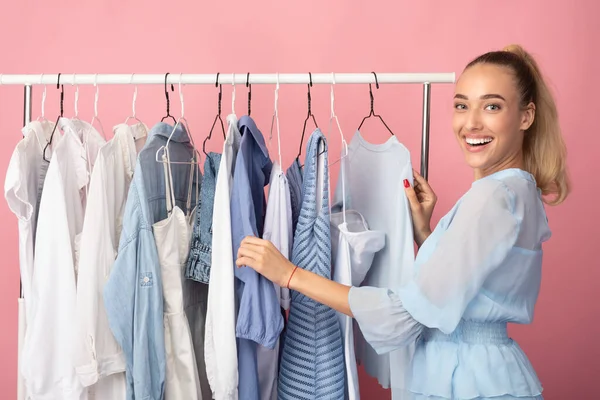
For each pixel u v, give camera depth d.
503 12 2.17
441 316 1.08
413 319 1.13
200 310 1.62
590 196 2.20
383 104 2.20
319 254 1.39
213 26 2.19
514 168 1.18
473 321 1.17
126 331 1.37
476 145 1.19
